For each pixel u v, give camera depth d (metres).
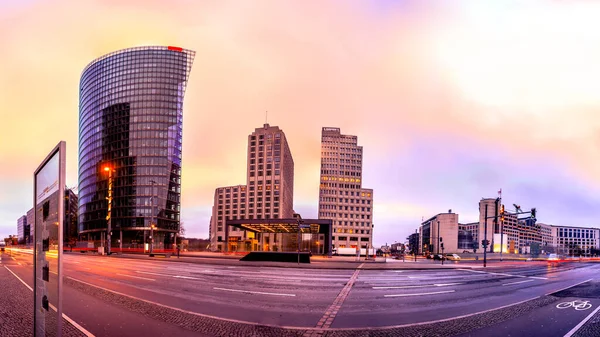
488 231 146.38
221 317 11.10
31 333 8.91
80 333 9.06
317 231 74.94
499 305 14.49
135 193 135.50
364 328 10.15
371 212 173.12
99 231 140.12
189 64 151.00
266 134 166.38
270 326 10.14
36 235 6.35
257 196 163.88
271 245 110.50
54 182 5.21
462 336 9.55
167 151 140.50
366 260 52.31
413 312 12.59
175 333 9.21
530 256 88.12
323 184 171.38
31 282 20.00
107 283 19.00
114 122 144.25
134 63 147.00
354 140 176.62
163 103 144.00
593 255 146.62
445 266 41.62
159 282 19.61
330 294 16.44
